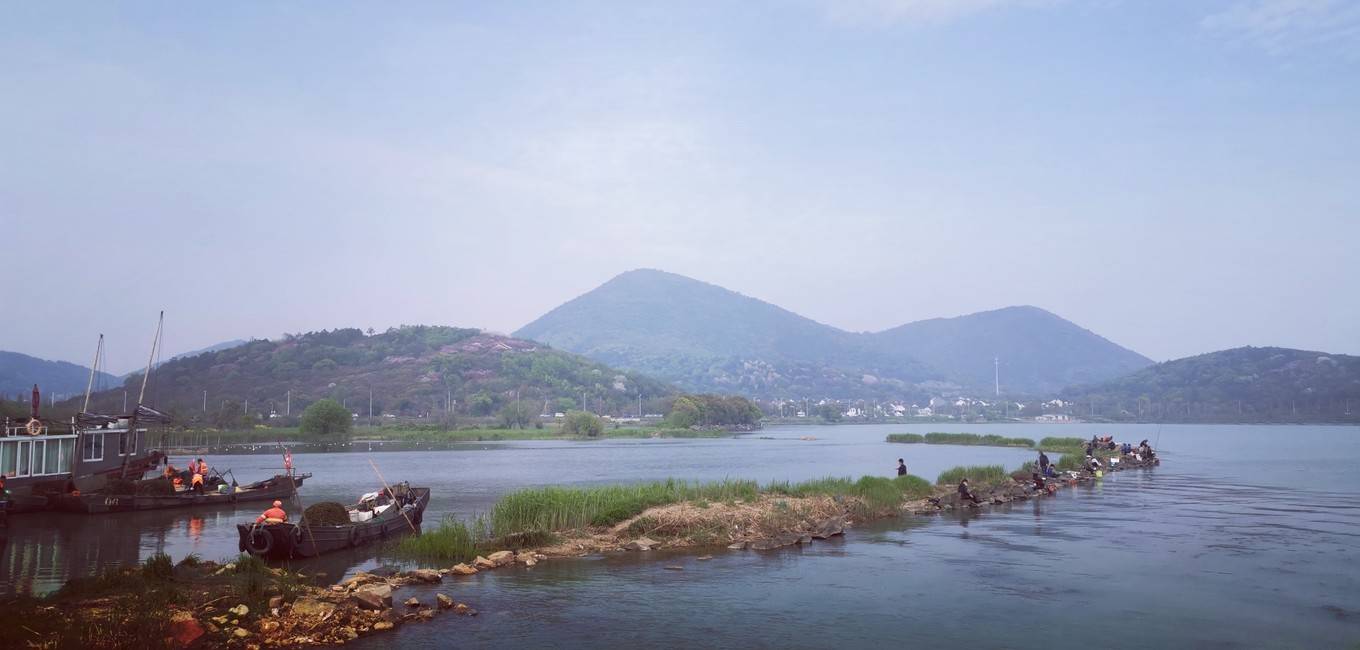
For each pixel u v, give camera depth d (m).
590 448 169.38
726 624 25.92
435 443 193.25
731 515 43.72
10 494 54.69
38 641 21.31
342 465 112.44
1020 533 43.84
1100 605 28.25
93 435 63.06
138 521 52.22
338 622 24.73
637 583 31.69
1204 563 35.47
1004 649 23.39
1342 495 62.41
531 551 37.53
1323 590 30.36
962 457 120.44
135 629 22.36
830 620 26.44
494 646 23.47
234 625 23.81
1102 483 73.94
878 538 42.34
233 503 60.78
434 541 37.66
